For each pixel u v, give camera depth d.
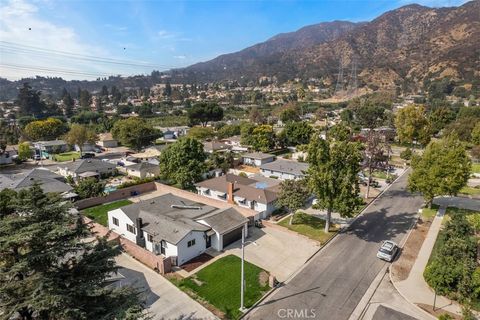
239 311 21.75
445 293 22.91
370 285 25.00
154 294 23.47
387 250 28.86
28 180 45.94
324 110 155.62
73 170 56.47
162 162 51.47
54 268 15.05
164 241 28.59
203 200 44.25
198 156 50.84
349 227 36.34
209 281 25.28
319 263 28.36
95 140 87.31
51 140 93.88
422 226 36.44
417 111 81.56
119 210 34.09
